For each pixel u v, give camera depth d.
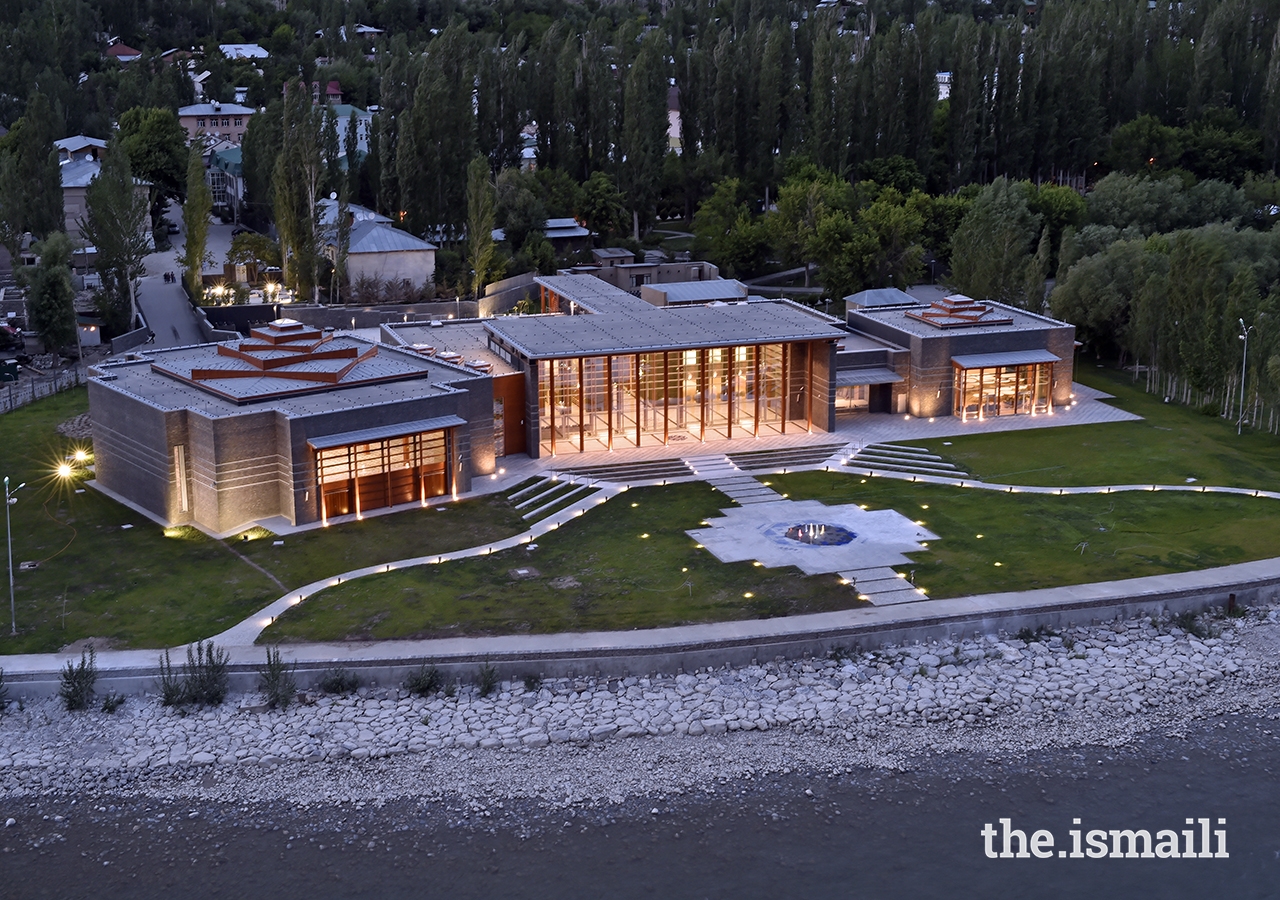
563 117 164.75
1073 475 84.94
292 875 45.38
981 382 99.31
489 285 141.00
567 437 89.38
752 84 171.75
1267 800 50.66
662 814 49.12
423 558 69.69
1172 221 153.12
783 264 155.00
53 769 51.34
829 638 60.44
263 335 85.75
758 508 78.56
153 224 167.38
